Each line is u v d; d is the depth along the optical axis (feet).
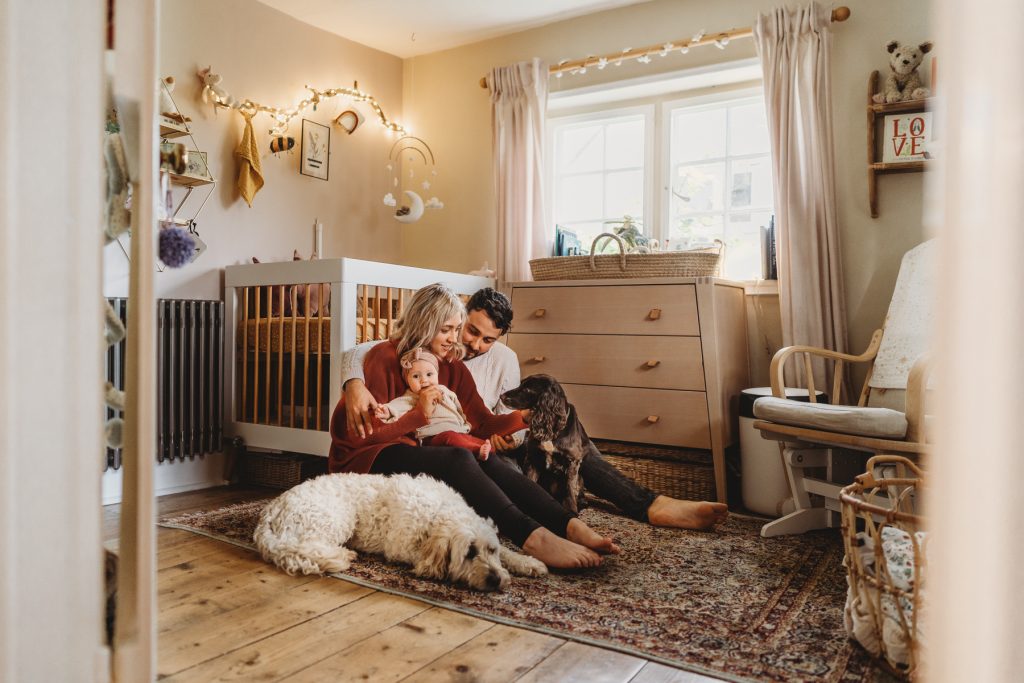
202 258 10.19
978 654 1.25
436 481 6.21
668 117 11.43
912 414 6.01
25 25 2.12
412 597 5.22
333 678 3.96
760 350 10.36
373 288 10.48
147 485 2.22
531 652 4.34
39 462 2.14
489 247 12.60
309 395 9.51
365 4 11.10
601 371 9.57
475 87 12.75
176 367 9.55
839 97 9.64
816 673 4.07
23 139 2.11
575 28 11.73
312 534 5.93
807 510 7.36
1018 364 1.22
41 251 2.15
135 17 2.23
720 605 5.17
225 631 4.59
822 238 9.47
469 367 7.66
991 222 1.25
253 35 10.88
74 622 2.20
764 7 10.19
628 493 7.57
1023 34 1.21
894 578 4.06
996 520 1.23
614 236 9.67
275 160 11.23
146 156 2.21
